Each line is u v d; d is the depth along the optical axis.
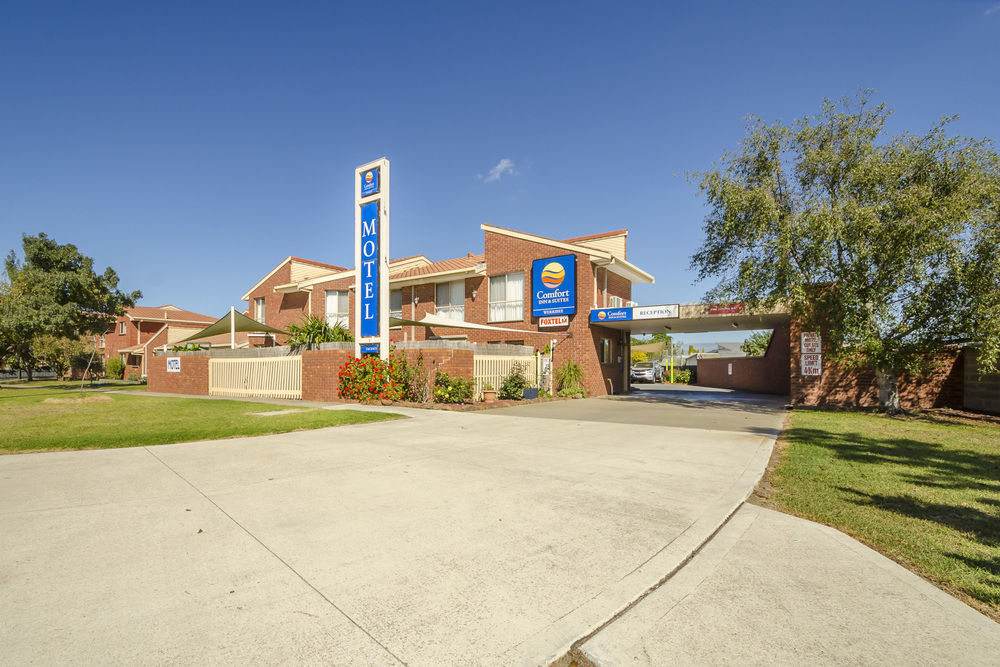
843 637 2.61
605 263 20.64
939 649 2.51
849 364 14.55
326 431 9.48
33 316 26.67
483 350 16.59
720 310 18.11
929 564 3.56
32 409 13.60
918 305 12.73
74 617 2.67
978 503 5.00
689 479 5.88
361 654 2.39
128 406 14.48
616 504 4.86
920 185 12.91
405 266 28.77
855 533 4.18
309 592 2.99
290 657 2.35
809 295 14.40
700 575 3.35
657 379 43.06
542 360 19.81
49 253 28.72
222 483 5.47
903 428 10.79
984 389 14.45
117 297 30.83
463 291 24.17
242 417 11.24
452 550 3.67
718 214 15.93
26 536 3.83
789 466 6.71
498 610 2.82
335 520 4.29
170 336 42.62
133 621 2.64
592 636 2.61
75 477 5.67
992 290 11.59
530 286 21.75
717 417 12.82
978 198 12.27
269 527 4.10
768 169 15.09
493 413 13.17
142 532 3.95
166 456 6.91
